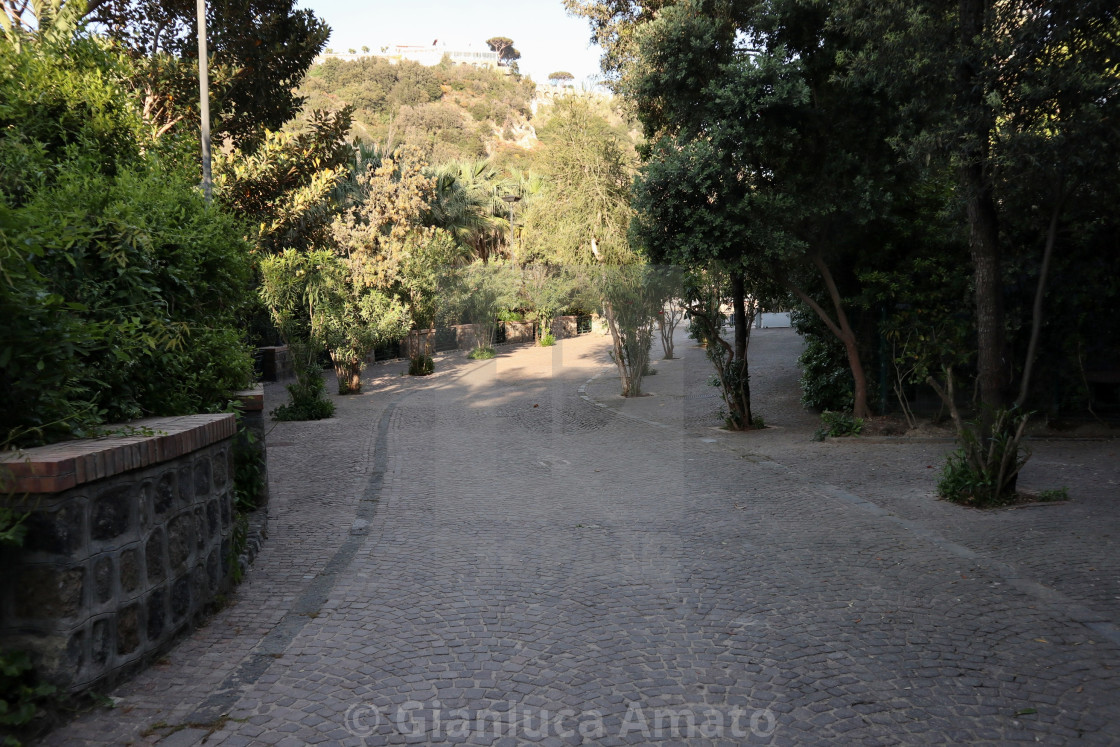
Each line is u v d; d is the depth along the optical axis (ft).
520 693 10.89
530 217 65.16
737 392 39.47
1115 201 29.68
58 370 10.93
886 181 33.24
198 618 13.47
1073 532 19.75
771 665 11.85
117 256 14.17
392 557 17.84
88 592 10.38
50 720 9.75
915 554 18.03
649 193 32.83
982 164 23.00
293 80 49.16
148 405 15.46
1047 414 36.50
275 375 70.69
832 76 30.09
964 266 35.63
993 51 22.25
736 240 31.99
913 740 9.60
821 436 35.88
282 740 9.55
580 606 14.32
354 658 12.12
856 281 39.93
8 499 9.68
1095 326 35.65
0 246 9.43
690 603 14.56
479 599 14.69
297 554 18.26
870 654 12.29
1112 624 13.57
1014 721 10.10
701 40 32.83
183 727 9.86
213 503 14.28
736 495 24.71
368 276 58.54
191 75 39.60
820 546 18.71
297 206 45.21
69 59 21.01
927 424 37.14
